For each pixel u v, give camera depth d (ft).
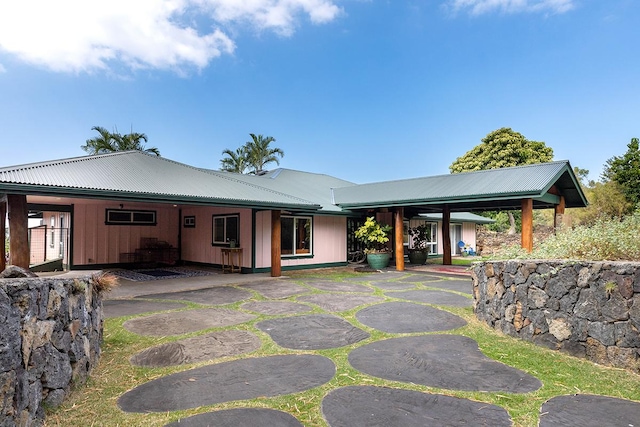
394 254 50.60
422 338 15.56
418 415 9.00
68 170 26.84
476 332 16.39
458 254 67.36
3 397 6.63
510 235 67.15
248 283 31.42
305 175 59.47
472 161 74.64
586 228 17.13
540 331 14.33
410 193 40.47
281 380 11.25
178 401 9.84
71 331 9.98
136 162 35.17
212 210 42.75
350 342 15.12
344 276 36.50
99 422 8.65
